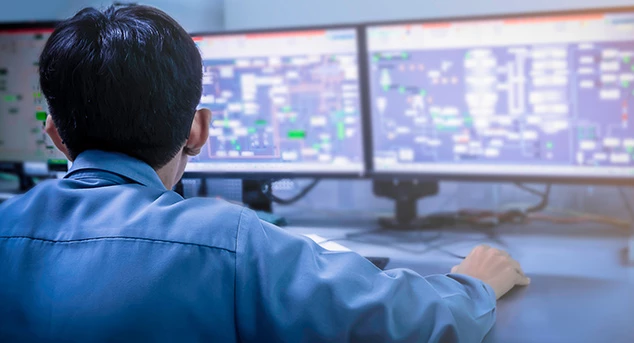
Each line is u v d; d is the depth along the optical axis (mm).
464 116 1351
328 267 625
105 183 642
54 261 581
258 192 1295
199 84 681
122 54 614
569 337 791
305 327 574
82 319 548
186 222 598
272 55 1414
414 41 1353
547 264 1101
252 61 1422
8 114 1558
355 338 596
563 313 872
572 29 1263
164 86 628
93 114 626
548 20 1271
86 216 609
